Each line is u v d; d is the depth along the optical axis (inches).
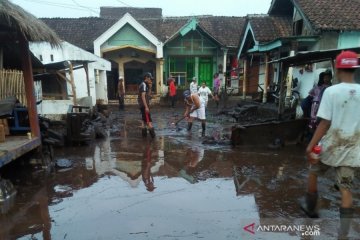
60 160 245.6
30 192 184.7
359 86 125.4
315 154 134.3
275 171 223.0
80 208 160.9
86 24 903.7
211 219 146.4
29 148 211.2
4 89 278.7
